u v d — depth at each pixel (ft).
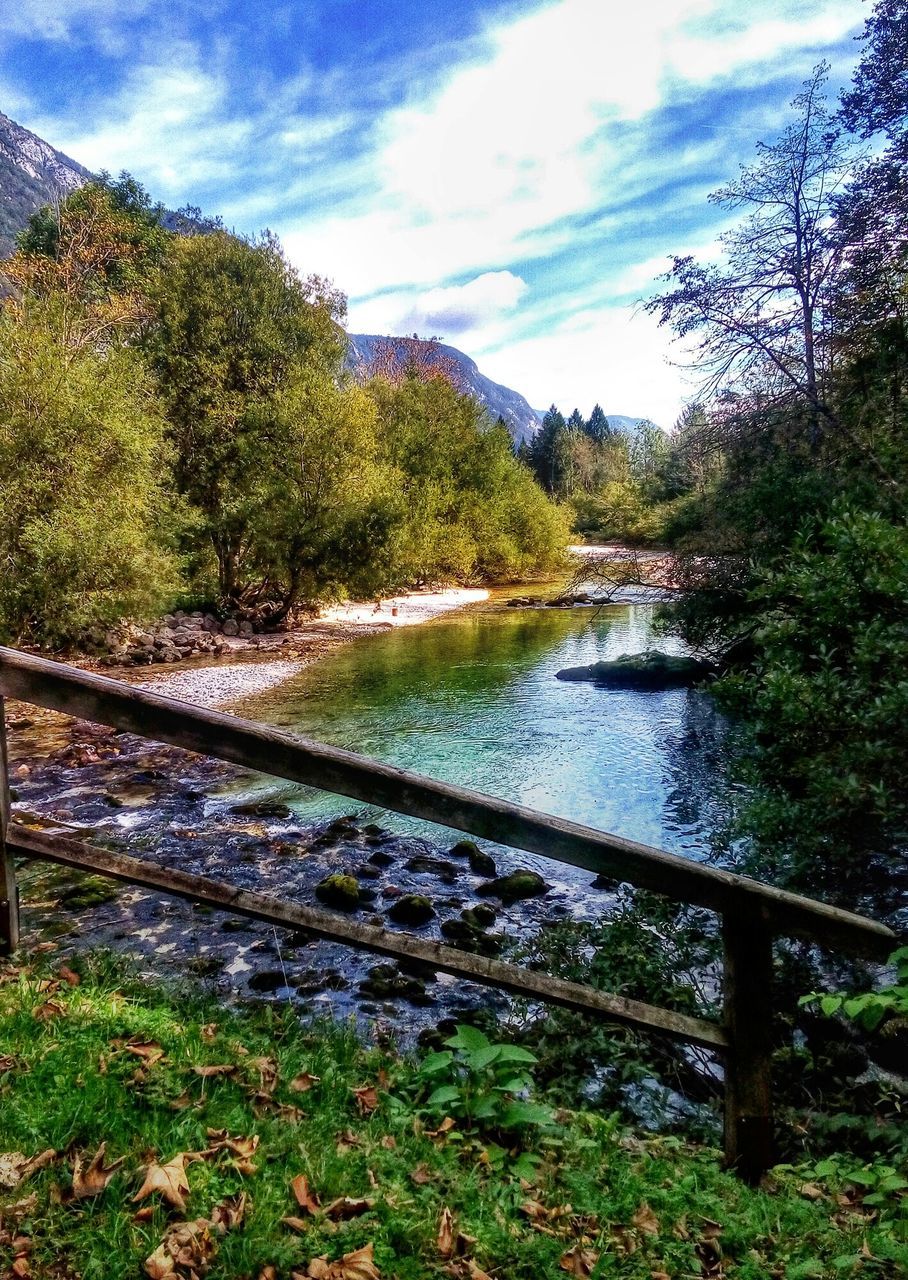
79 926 20.85
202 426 91.04
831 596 20.25
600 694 57.82
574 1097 13.60
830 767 18.75
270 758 8.19
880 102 37.45
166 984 15.44
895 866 19.29
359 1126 8.71
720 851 21.57
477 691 58.39
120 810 31.99
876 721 17.81
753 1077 9.15
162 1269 5.91
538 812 8.27
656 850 8.43
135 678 60.13
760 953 8.89
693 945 18.01
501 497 155.63
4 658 8.69
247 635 85.66
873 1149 12.17
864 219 37.11
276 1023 12.30
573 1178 8.44
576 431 339.77
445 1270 6.50
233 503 85.15
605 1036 15.31
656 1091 14.25
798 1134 12.45
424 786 8.14
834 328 39.73
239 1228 6.50
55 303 75.87
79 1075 8.11
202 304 94.58
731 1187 8.88
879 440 32.12
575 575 57.77
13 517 59.82
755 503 41.27
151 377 85.81
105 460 65.92
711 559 48.65
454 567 142.10
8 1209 6.23
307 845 29.07
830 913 8.93
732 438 44.55
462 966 9.00
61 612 61.11
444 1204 7.40
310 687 58.75
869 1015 8.30
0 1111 7.35
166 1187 6.70
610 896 25.88
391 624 97.50
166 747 42.16
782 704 19.99
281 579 89.56
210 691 56.49
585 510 216.54
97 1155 6.88
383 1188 7.43
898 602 19.21
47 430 60.80
